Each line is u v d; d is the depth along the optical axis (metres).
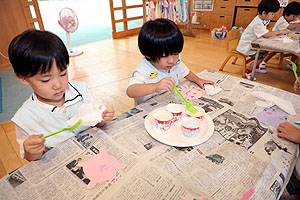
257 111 0.89
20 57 0.62
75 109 0.88
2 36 3.02
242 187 0.56
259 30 2.39
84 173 0.60
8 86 2.57
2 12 2.95
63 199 0.53
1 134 1.71
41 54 0.61
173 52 0.93
